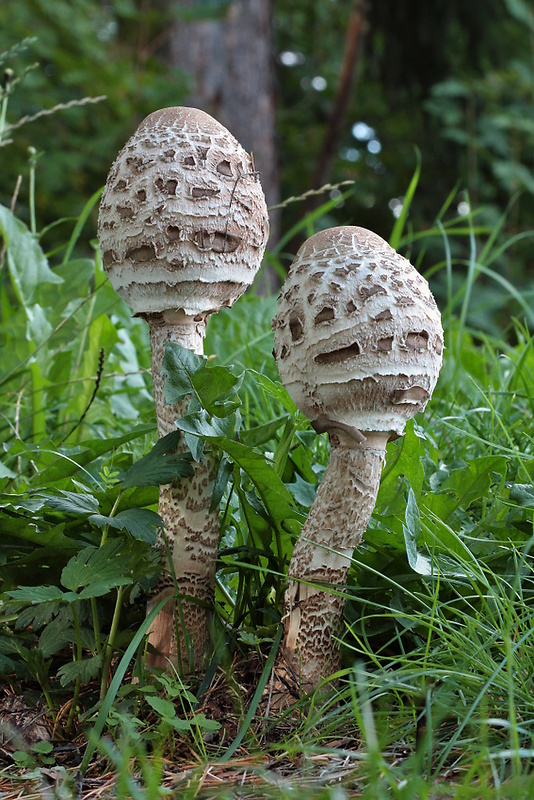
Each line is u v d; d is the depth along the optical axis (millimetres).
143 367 965
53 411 863
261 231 590
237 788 521
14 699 589
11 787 539
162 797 515
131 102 1862
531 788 472
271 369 905
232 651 608
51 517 631
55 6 1879
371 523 657
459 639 571
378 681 568
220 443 576
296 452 683
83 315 861
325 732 558
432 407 850
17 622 588
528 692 546
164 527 595
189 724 556
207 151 574
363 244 565
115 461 722
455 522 641
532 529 632
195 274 572
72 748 564
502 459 648
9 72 833
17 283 845
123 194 573
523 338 965
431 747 515
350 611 604
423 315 559
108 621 601
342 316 552
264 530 628
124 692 570
